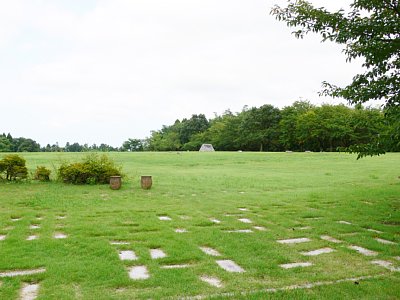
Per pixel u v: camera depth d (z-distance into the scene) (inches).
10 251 231.1
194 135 3496.6
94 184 613.3
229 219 344.8
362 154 325.4
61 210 381.7
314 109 2674.7
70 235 275.3
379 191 525.7
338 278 190.7
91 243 251.3
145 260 216.2
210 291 172.1
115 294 168.4
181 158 1402.6
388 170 914.7
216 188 578.9
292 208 404.2
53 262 211.2
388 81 322.3
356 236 280.2
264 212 381.1
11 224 313.0
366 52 309.9
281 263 218.1
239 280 187.2
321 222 329.4
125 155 1552.7
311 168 1013.2
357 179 719.1
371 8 311.6
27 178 657.6
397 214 367.2
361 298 165.2
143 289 174.9
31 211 370.9
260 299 162.7
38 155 1411.2
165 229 297.6
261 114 2839.6
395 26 300.7
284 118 2731.3
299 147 2711.6
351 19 317.7
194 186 601.0
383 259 223.6
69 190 537.3
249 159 1357.0
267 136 2785.4
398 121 290.4
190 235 277.9
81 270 197.6
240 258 223.9
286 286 179.6
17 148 2753.4
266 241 264.1
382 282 183.9
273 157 1441.9
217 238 269.1
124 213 366.0
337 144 2539.4
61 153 1211.2
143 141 3722.9
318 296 166.6
